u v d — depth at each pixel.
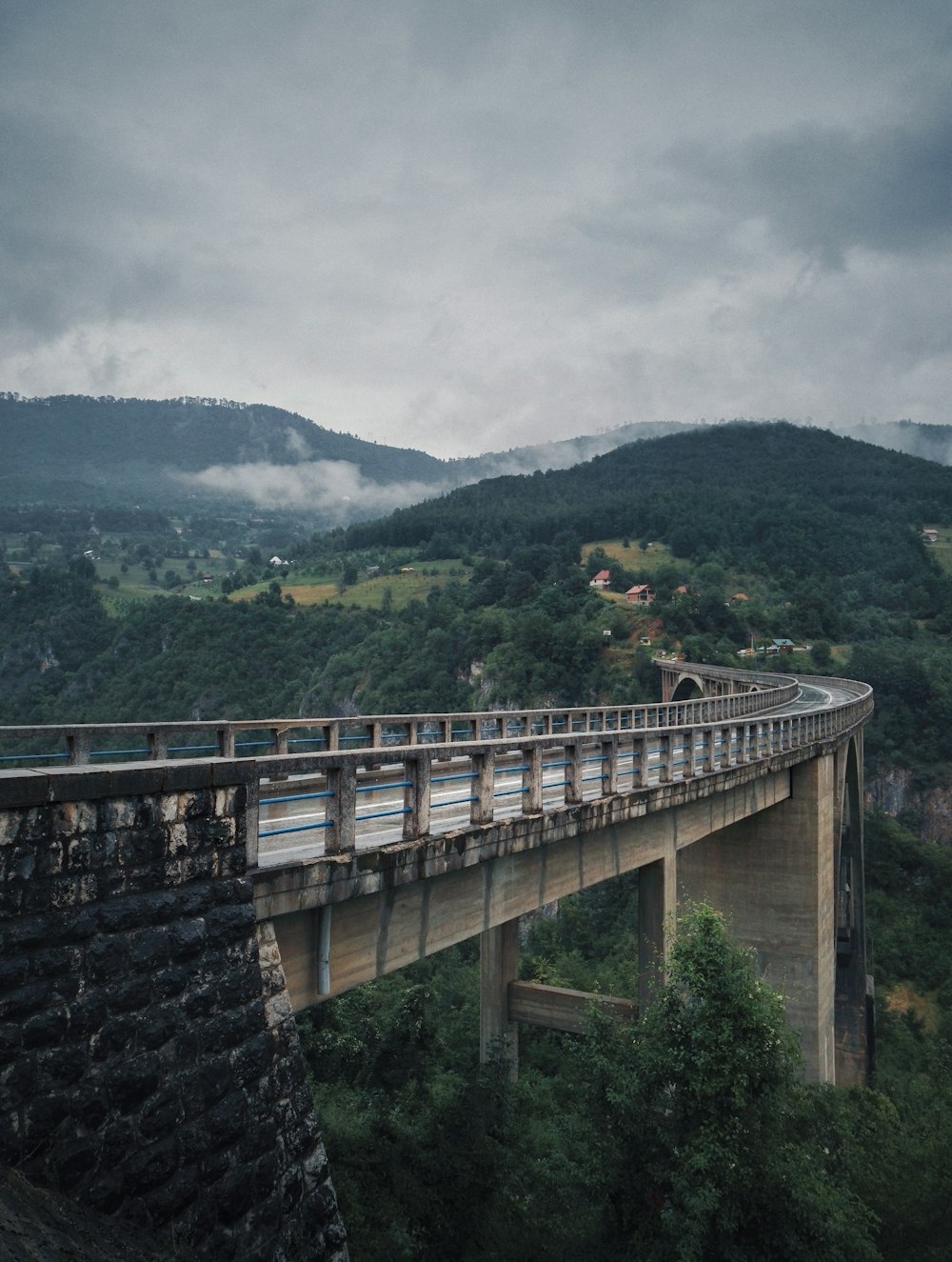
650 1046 14.30
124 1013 7.44
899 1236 14.98
